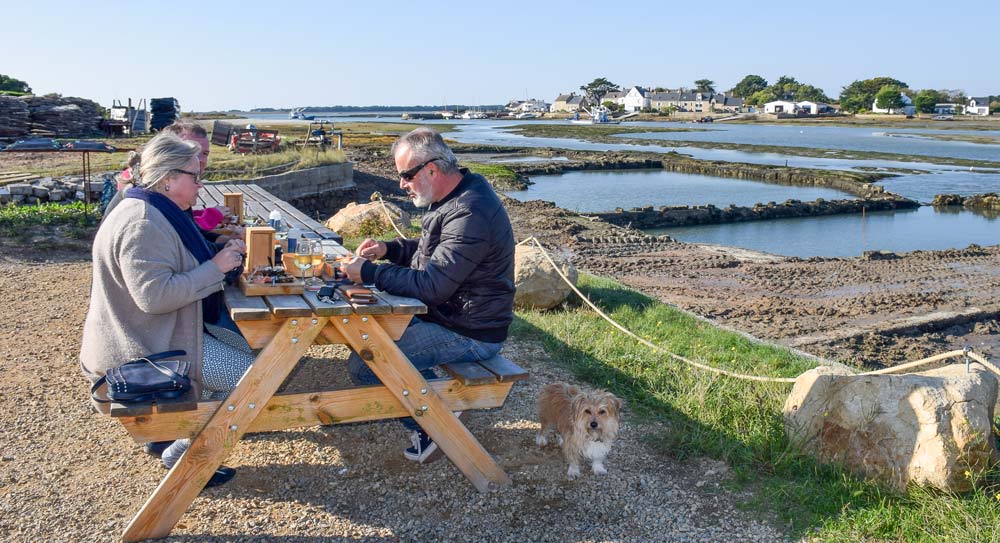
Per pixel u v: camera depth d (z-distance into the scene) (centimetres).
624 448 478
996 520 362
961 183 4150
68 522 373
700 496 418
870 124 13612
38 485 408
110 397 340
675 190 3922
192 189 384
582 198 3553
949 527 366
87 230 1212
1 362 598
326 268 430
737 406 528
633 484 430
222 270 371
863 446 429
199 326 379
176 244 368
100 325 369
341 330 371
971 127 12294
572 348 681
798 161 5597
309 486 417
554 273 896
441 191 410
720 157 5950
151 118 4241
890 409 424
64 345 648
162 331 369
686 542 373
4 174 1906
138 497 400
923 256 1970
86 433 475
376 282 401
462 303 418
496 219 403
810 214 3117
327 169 2519
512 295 428
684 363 658
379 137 7050
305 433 483
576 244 2036
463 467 412
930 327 1239
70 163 2245
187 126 550
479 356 427
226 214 533
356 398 390
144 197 368
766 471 446
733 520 394
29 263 1034
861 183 3991
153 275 350
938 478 396
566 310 893
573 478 434
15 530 365
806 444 452
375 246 458
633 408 547
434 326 420
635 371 623
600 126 12681
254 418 365
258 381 361
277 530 373
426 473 435
